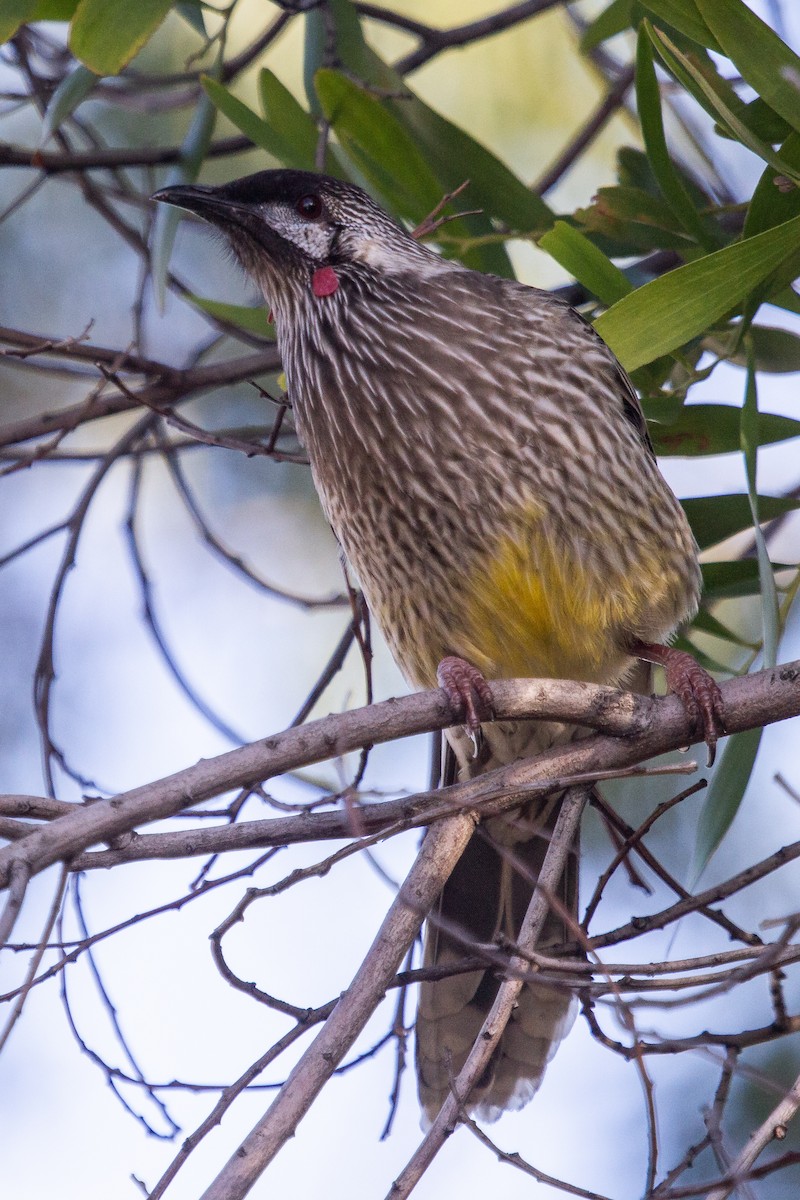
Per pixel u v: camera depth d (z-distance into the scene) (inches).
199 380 394.0
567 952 279.9
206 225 421.1
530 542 337.4
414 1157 238.7
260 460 521.3
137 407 390.0
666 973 249.6
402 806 276.4
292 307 366.6
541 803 362.3
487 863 365.4
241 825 260.4
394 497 342.3
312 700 359.3
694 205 343.3
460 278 355.6
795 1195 368.2
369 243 362.0
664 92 425.4
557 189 522.9
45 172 389.7
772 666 298.8
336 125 362.0
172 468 404.2
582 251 315.3
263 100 376.5
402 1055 292.5
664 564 348.5
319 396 354.6
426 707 267.4
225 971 247.9
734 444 354.3
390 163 366.0
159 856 251.9
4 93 405.1
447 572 342.6
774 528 392.8
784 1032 257.9
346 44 388.5
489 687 283.6
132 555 397.1
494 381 339.6
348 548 358.6
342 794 249.4
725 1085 255.9
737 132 286.4
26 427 387.9
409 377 342.0
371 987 245.9
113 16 303.1
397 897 258.2
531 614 343.6
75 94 344.8
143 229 519.5
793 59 278.2
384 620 360.8
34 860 215.6
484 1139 242.1
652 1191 240.1
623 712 295.6
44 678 365.7
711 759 297.1
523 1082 339.9
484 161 373.1
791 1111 237.6
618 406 349.7
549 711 289.6
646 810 437.1
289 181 371.2
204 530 401.7
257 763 240.2
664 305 288.5
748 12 276.4
